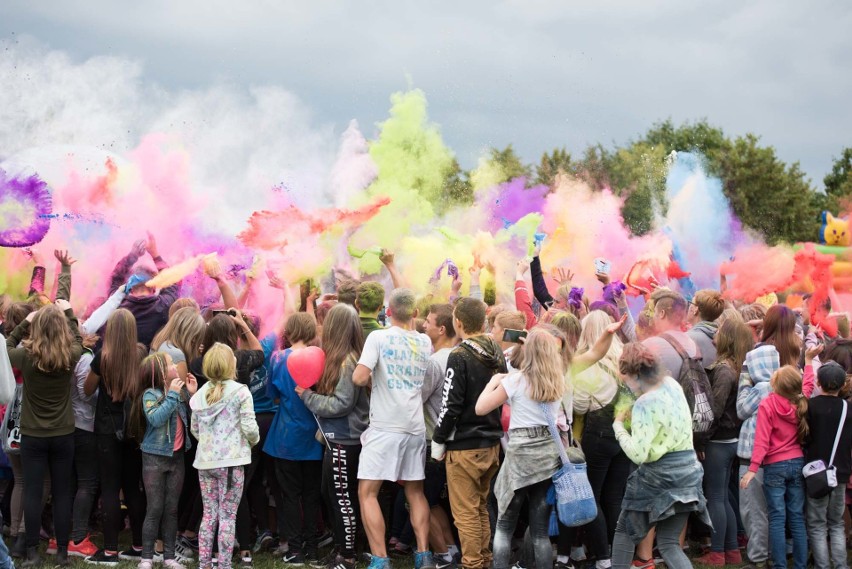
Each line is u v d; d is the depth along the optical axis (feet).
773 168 119.96
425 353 21.25
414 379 21.02
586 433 21.03
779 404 21.11
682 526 18.37
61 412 21.22
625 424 19.85
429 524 21.83
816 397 21.40
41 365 20.61
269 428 22.48
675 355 21.42
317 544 23.09
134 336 21.27
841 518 21.62
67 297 24.81
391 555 23.30
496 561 19.43
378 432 20.79
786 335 22.24
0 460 22.97
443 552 22.02
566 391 19.93
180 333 21.95
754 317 26.02
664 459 18.19
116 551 21.91
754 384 21.93
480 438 20.10
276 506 23.40
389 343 20.85
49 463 21.47
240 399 20.61
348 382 21.13
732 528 22.94
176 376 20.95
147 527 21.03
